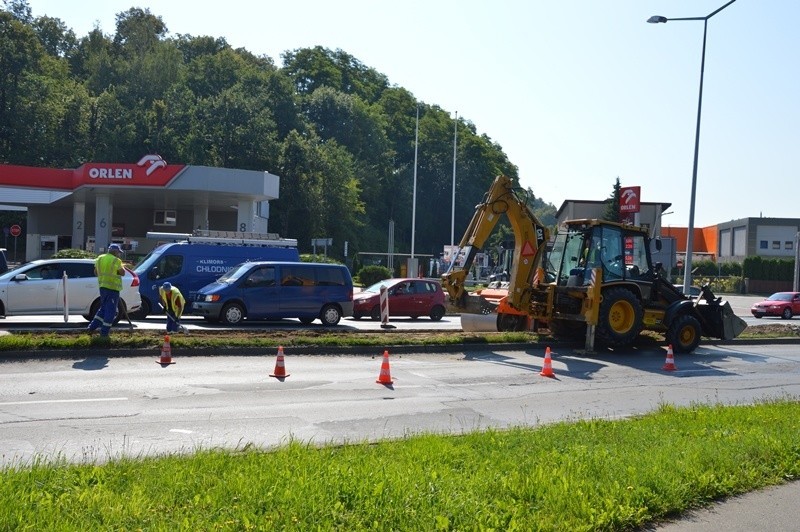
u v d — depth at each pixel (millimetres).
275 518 4848
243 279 21297
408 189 98438
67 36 94188
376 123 94812
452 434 8656
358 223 80312
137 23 94500
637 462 6738
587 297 17797
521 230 18656
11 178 41094
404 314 28141
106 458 7305
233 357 15016
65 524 4633
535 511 5355
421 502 5324
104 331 15141
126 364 13617
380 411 10508
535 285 19125
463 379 13750
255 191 42281
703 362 17781
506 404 11523
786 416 9789
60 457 7215
